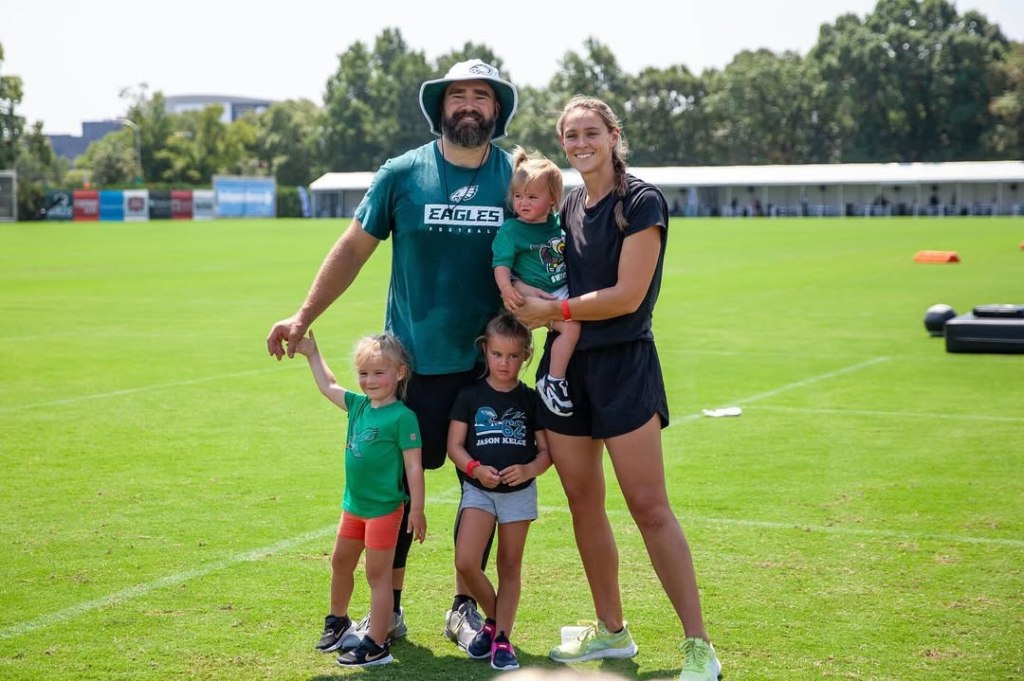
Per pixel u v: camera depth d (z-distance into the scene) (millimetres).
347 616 4965
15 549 6152
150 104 120562
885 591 5473
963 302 19922
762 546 6203
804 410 10211
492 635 4832
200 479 7727
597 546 4828
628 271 4562
